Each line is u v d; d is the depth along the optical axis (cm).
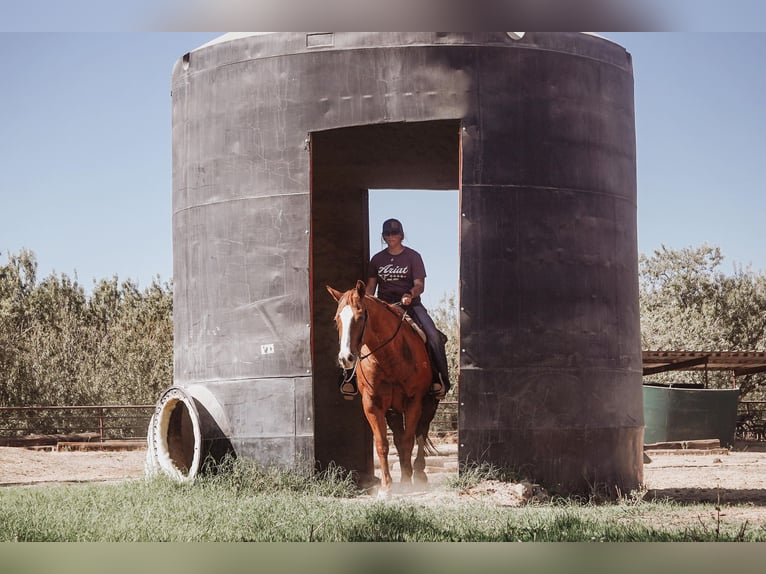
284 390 1125
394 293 1170
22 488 1219
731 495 1259
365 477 1398
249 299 1153
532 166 1118
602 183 1162
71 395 3722
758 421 3356
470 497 1016
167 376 3947
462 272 1093
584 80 1157
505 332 1092
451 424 3180
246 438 1138
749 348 5141
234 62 1181
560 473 1095
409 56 1112
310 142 1139
